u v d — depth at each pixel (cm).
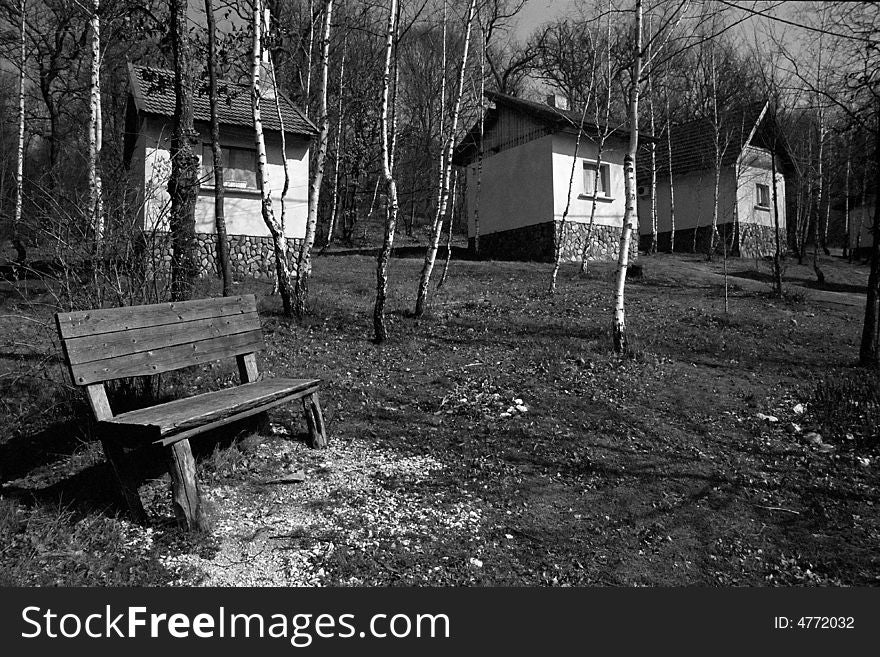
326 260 1827
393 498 448
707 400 725
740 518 468
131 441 365
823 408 726
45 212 566
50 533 351
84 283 546
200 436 496
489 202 2302
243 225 1533
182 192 855
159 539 361
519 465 524
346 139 2678
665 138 2708
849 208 3128
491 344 912
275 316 995
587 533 426
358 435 566
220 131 1505
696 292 1508
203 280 1187
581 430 608
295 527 393
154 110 1387
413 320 1032
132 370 411
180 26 930
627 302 1320
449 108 1959
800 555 427
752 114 2292
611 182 2128
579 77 2306
